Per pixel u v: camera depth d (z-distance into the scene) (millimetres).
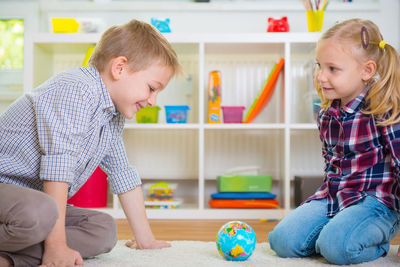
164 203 2293
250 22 2668
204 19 2672
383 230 1149
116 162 1276
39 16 2697
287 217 1263
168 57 1167
